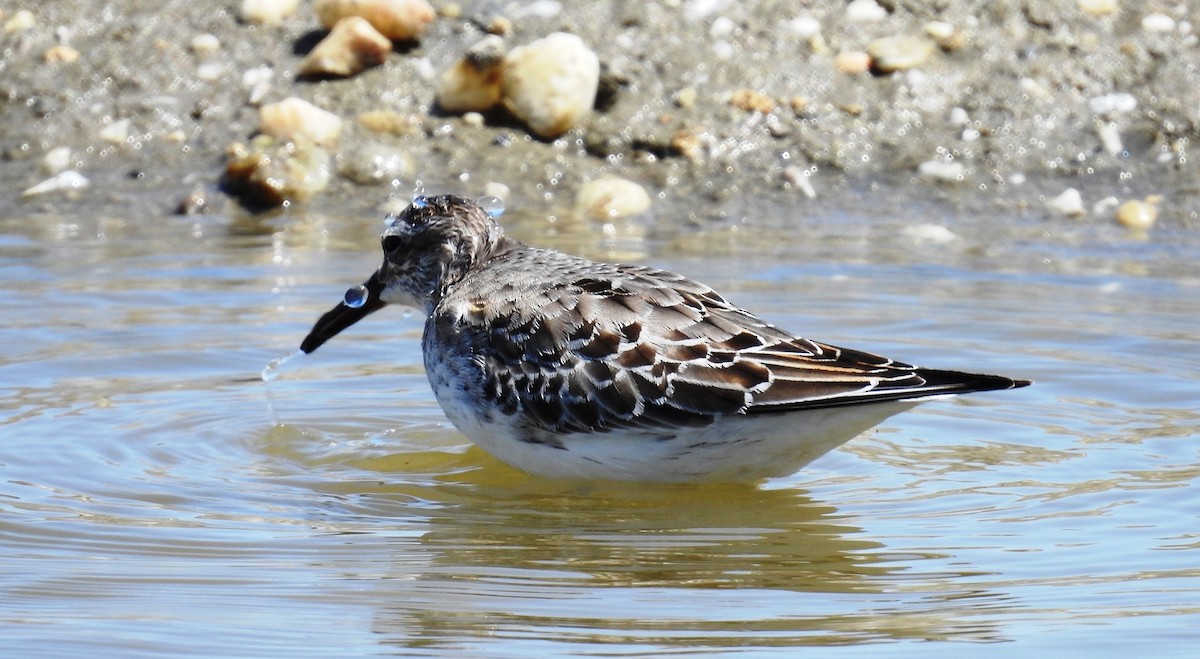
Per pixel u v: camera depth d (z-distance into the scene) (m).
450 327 10.31
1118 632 7.58
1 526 9.05
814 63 18.95
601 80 18.44
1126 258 15.64
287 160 17.34
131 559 8.62
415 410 11.74
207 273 14.83
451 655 7.37
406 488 10.09
